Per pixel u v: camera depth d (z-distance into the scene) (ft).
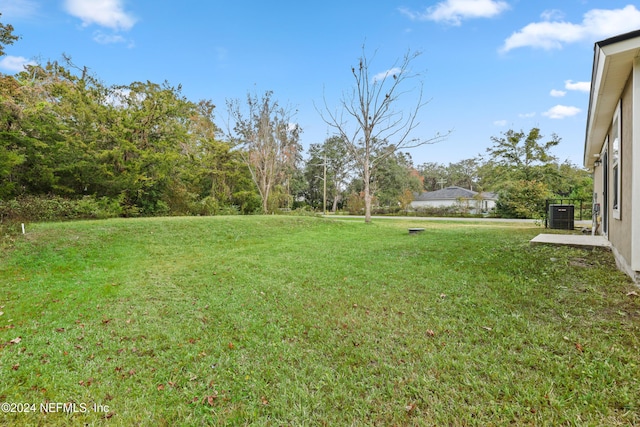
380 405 6.60
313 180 139.64
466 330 9.52
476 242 24.17
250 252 24.14
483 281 13.91
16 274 18.57
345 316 11.21
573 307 10.54
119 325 11.25
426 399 6.66
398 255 20.74
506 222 60.85
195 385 7.59
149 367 8.45
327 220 45.50
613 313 9.89
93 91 49.52
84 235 26.08
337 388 7.22
